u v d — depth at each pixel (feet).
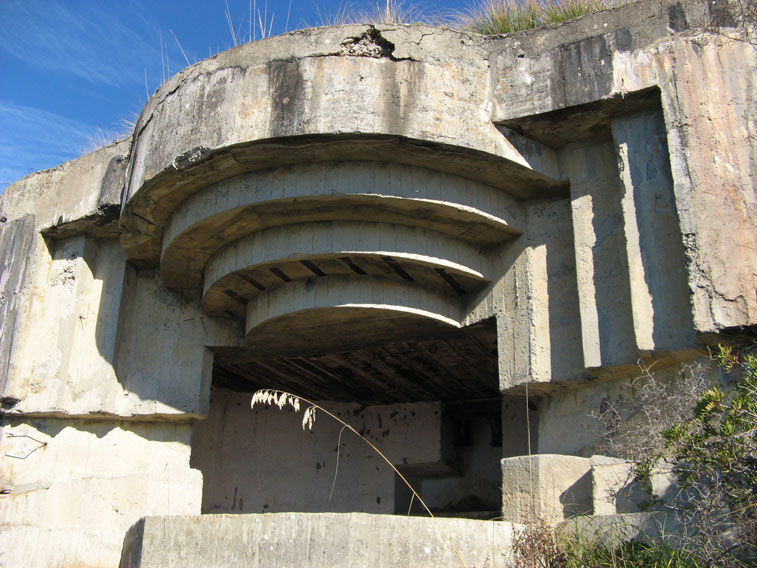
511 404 42.29
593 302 28.73
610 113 29.32
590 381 29.07
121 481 34.60
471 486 46.24
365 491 46.24
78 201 38.19
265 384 44.80
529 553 21.91
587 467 26.20
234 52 31.12
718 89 27.32
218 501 45.98
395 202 29.78
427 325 33.71
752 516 19.60
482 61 30.68
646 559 20.25
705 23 28.19
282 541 22.22
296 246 31.04
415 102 29.35
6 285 38.50
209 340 37.65
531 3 34.04
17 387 36.73
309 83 29.63
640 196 28.09
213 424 47.14
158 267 38.99
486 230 31.55
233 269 32.40
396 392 44.80
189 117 31.07
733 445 19.76
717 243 25.68
